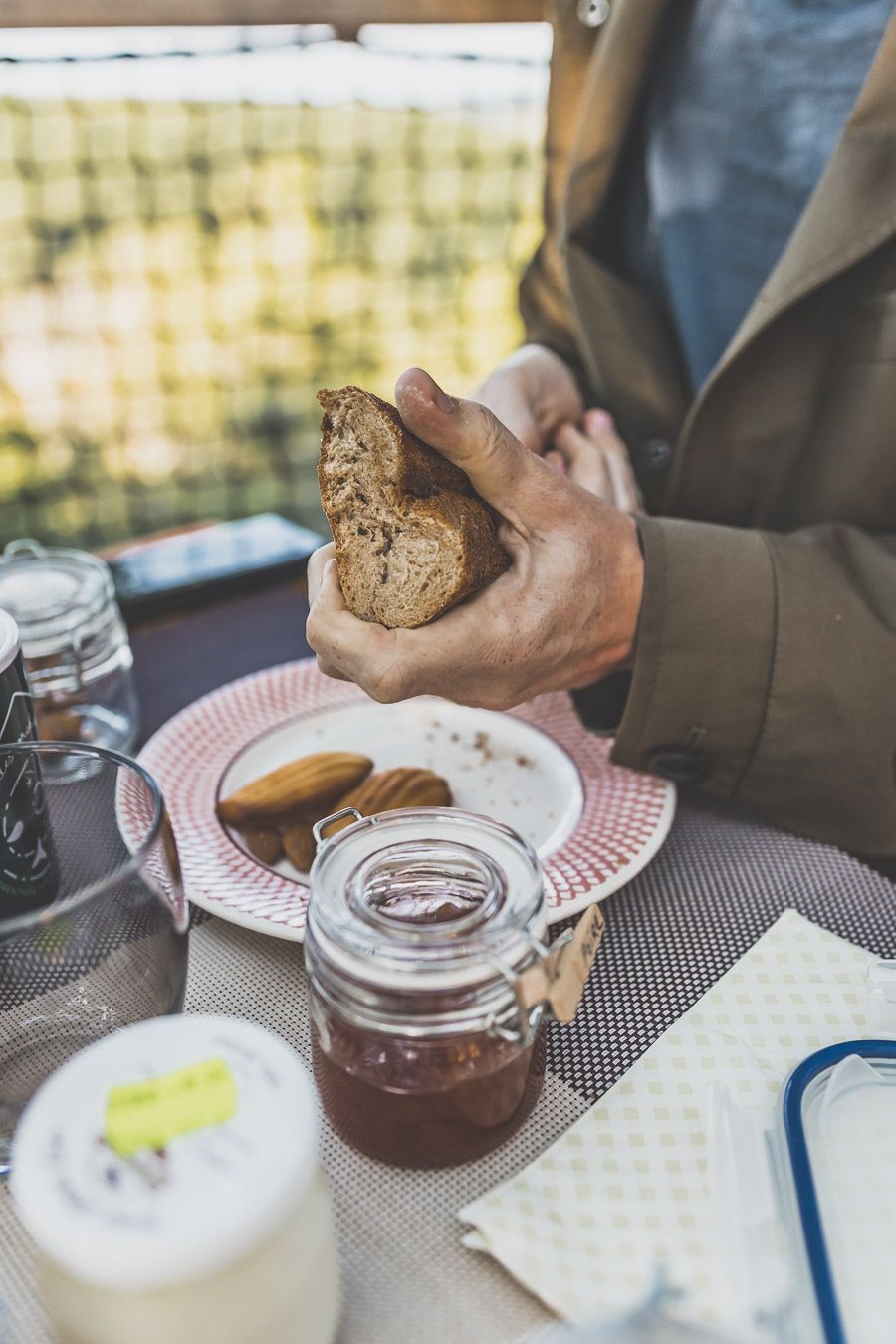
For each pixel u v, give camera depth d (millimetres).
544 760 847
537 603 674
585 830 735
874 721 774
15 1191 372
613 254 1324
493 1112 487
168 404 2918
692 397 1225
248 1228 348
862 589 819
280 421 2955
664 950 647
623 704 859
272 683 949
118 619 969
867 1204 445
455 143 2887
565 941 477
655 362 1214
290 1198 361
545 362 1203
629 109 1175
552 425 1163
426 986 436
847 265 909
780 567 779
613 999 608
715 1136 484
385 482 613
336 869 489
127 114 2703
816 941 625
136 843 504
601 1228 453
